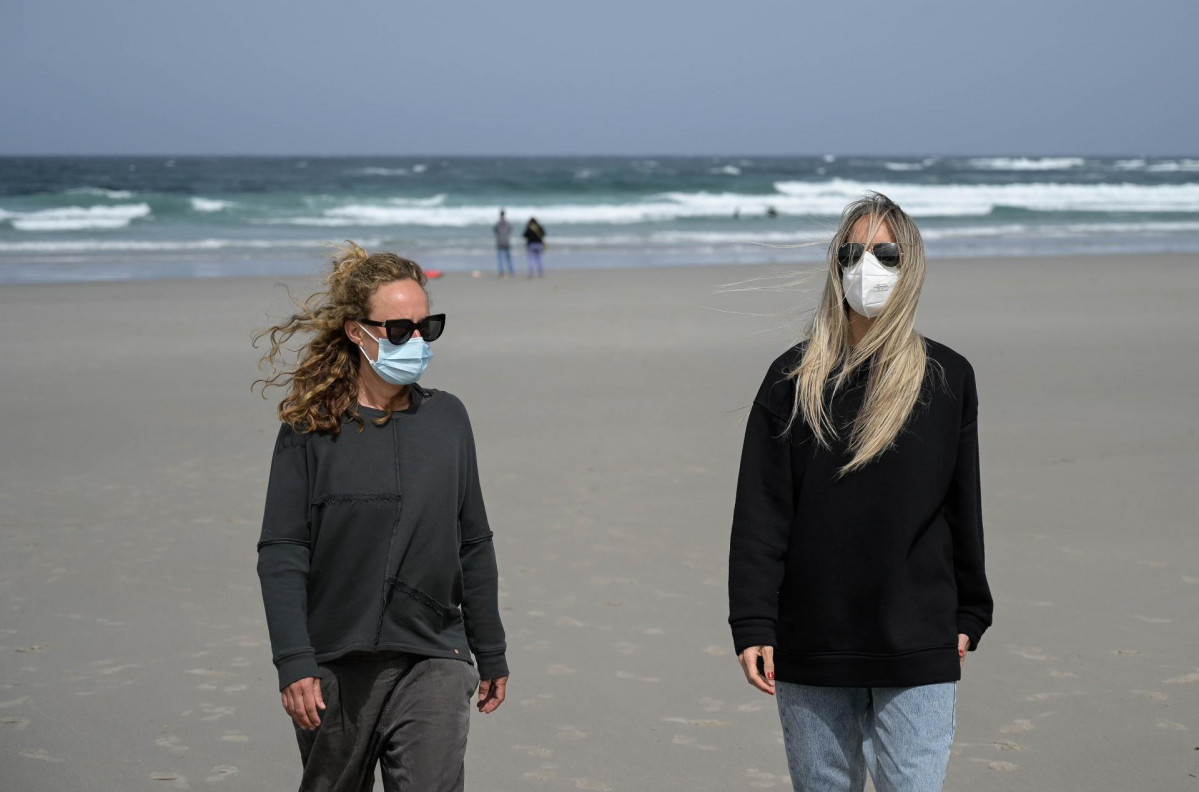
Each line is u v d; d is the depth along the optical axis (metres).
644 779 3.86
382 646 2.64
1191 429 9.39
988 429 9.43
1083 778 3.81
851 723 2.63
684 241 34.25
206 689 4.61
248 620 5.42
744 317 16.94
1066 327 15.61
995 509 7.16
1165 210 54.19
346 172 89.62
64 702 4.46
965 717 4.30
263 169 97.88
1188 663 4.80
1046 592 5.69
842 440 2.57
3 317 16.22
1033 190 63.53
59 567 6.16
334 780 2.74
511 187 59.56
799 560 2.61
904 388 2.53
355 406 2.72
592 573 6.08
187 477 8.10
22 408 10.32
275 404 10.68
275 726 4.28
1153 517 6.97
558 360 13.09
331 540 2.65
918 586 2.56
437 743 2.65
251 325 15.81
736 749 4.09
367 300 2.67
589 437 9.30
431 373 12.17
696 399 10.92
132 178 76.12
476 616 2.86
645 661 4.92
